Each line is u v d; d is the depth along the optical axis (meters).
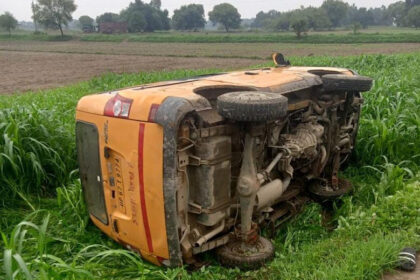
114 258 4.04
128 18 102.19
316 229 4.64
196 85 4.12
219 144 3.58
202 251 3.72
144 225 3.63
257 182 3.65
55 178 6.00
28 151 5.84
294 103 4.48
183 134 3.38
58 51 49.19
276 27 102.06
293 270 3.51
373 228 4.16
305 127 4.69
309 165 5.04
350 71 5.77
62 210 5.04
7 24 93.19
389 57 18.42
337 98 5.11
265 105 3.24
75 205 4.91
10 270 2.77
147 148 3.41
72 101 10.13
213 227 3.80
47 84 21.42
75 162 6.21
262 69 5.75
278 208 4.77
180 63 32.34
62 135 6.34
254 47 51.50
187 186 3.56
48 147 6.04
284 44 56.56
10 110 6.45
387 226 4.16
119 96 3.75
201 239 3.65
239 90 4.15
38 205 5.41
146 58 38.16
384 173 5.42
